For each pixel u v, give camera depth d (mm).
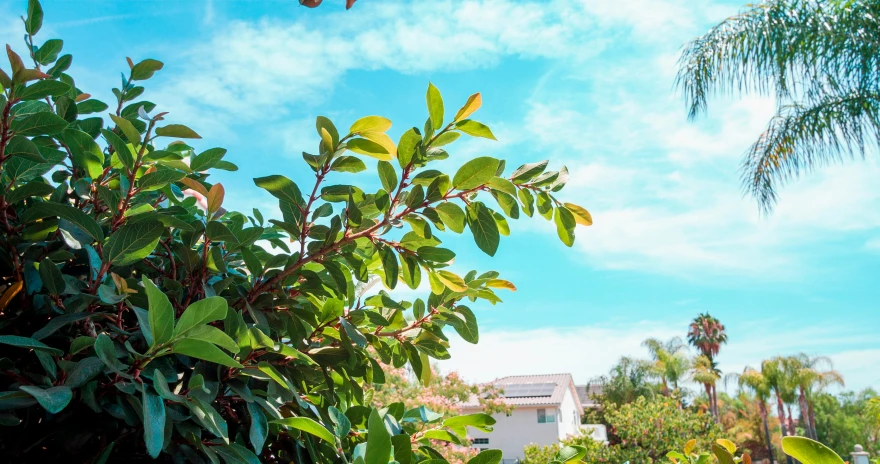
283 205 1077
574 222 1208
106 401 853
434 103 1021
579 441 11383
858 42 9477
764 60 10203
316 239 1097
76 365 780
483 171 1018
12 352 919
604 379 35031
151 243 917
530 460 11336
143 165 1082
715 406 34469
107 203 1014
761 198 11055
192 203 1341
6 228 962
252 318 1073
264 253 1291
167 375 879
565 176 1234
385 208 1059
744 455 1026
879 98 9688
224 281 1059
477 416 1265
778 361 30922
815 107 10281
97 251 971
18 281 961
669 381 33469
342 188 1064
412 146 1023
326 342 1214
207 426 784
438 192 1026
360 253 1272
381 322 1157
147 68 1384
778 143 10758
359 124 1019
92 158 1077
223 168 1250
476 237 1072
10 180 1021
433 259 1094
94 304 917
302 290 1167
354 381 1198
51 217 1010
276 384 994
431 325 1292
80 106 1341
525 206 1203
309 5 1193
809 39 9820
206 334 724
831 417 34188
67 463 889
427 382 1354
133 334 922
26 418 856
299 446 1086
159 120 1064
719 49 10516
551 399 30188
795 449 732
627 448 12672
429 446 1222
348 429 994
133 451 944
